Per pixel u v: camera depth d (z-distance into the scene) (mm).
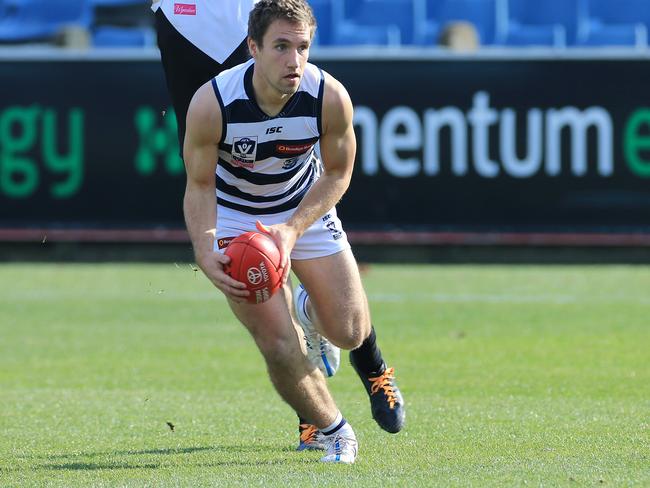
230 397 26000
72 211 53250
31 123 53094
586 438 20875
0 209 53281
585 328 36375
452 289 46000
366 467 18312
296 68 16875
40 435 21766
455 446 20234
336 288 18766
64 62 52969
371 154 52625
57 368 30094
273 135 17859
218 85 17578
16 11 62219
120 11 62188
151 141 53125
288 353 18141
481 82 52375
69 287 47219
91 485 17234
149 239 53156
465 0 61781
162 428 22453
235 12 22031
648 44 61031
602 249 54969
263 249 16891
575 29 61281
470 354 31641
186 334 35938
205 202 17859
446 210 52656
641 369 29188
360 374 20172
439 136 52531
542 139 52281
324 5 61812
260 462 18938
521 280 48812
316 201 17969
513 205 52438
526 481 17109
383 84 52500
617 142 52156
